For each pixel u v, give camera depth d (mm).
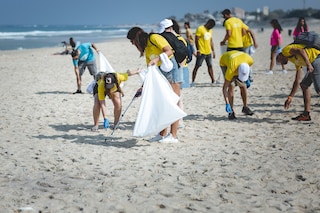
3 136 7770
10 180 5387
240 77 8500
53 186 5121
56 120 9133
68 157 6355
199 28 13555
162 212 4320
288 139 7195
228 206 4430
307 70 7918
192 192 4832
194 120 8867
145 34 7086
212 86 13711
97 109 8109
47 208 4445
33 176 5520
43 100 11688
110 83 7898
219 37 55031
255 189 4902
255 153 6398
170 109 6629
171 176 5398
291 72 17031
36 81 15852
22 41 57125
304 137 7305
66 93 12914
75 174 5555
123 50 33156
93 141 7320
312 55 7988
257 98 11383
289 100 8555
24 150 6797
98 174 5543
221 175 5395
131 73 8094
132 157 6305
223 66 8805
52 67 20953
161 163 5973
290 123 8422
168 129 7926
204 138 7398
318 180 5145
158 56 6883
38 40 60344
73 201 4629
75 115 9648
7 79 16531
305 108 8562
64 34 92562
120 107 8188
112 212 4336
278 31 16234
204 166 5785
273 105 10352
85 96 12312
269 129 7977
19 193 4898
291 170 5535
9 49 38719
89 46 12617
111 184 5137
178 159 6152
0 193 4898
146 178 5348
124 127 8352
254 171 5535
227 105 8750
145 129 6625
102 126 8492
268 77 15641
